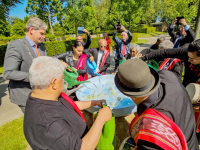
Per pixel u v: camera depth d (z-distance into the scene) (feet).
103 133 4.25
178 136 2.34
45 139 2.52
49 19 55.01
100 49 11.13
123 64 2.68
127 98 6.98
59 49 34.12
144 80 2.50
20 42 5.67
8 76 5.25
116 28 14.83
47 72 2.73
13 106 10.77
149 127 2.30
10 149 6.63
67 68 7.00
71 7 40.70
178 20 12.26
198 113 5.24
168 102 2.64
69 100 3.69
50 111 2.76
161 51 6.33
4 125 8.39
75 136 2.64
